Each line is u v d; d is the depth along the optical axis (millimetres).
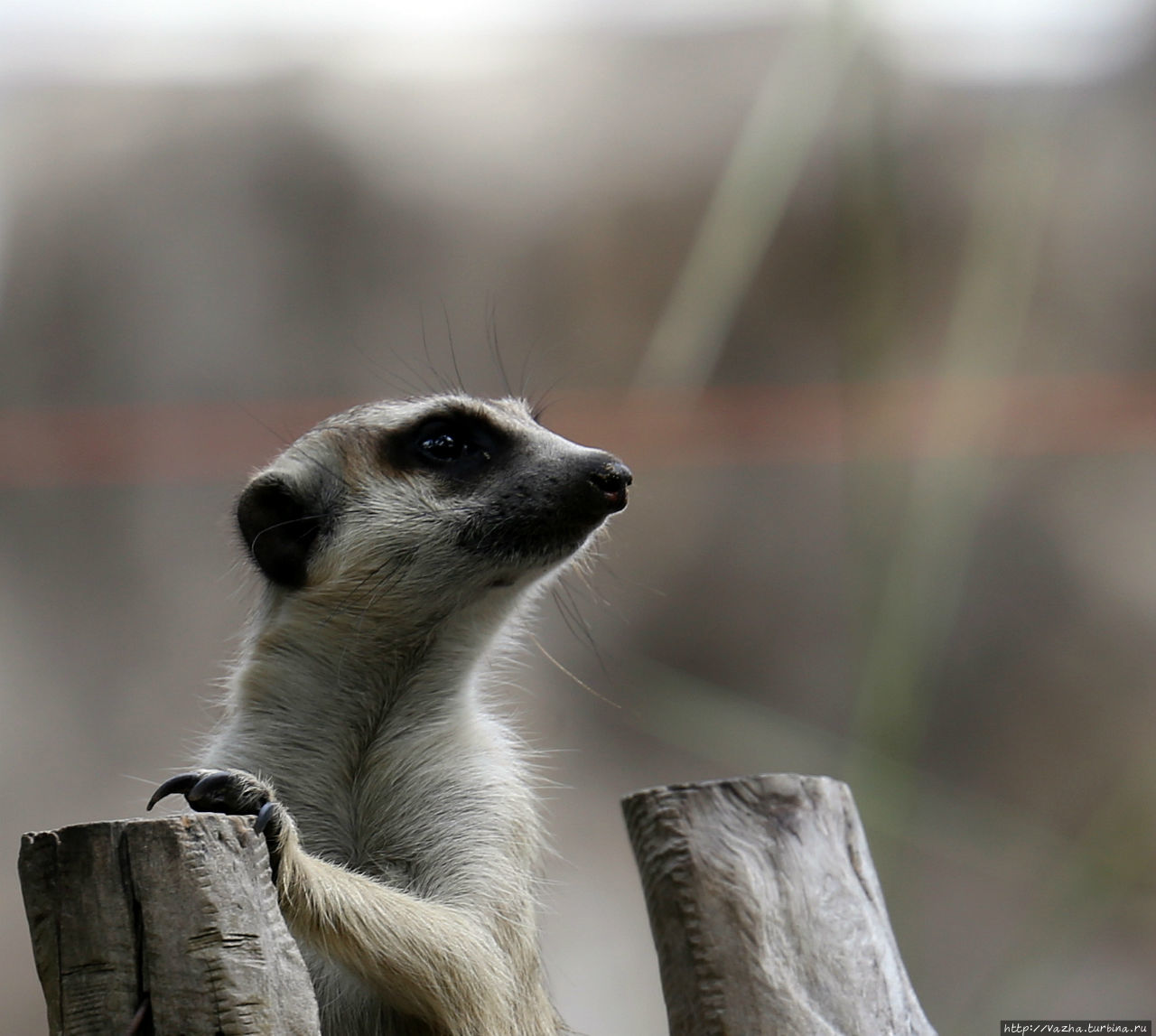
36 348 15633
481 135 16969
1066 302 15484
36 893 3100
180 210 16125
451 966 4504
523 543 5727
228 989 3004
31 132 16297
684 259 16328
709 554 15695
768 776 4016
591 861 14539
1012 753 14625
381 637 5578
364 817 5352
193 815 3148
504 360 16188
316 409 15773
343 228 16344
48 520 15164
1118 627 14977
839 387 15633
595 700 15469
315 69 17125
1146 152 15852
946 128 15555
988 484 15156
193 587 15070
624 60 17516
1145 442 15250
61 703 14555
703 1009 3771
